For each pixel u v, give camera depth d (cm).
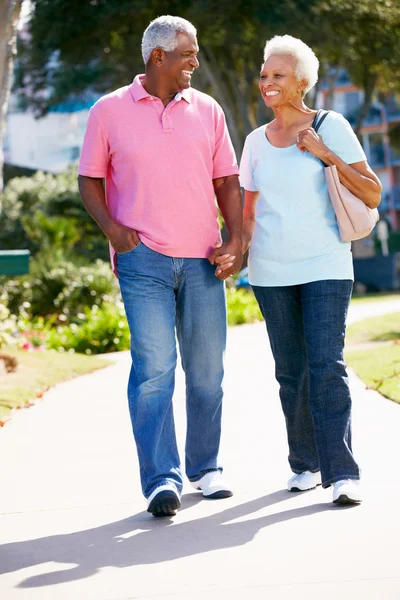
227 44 3422
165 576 408
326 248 525
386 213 7694
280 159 531
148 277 521
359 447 650
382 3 3259
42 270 2302
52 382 1134
